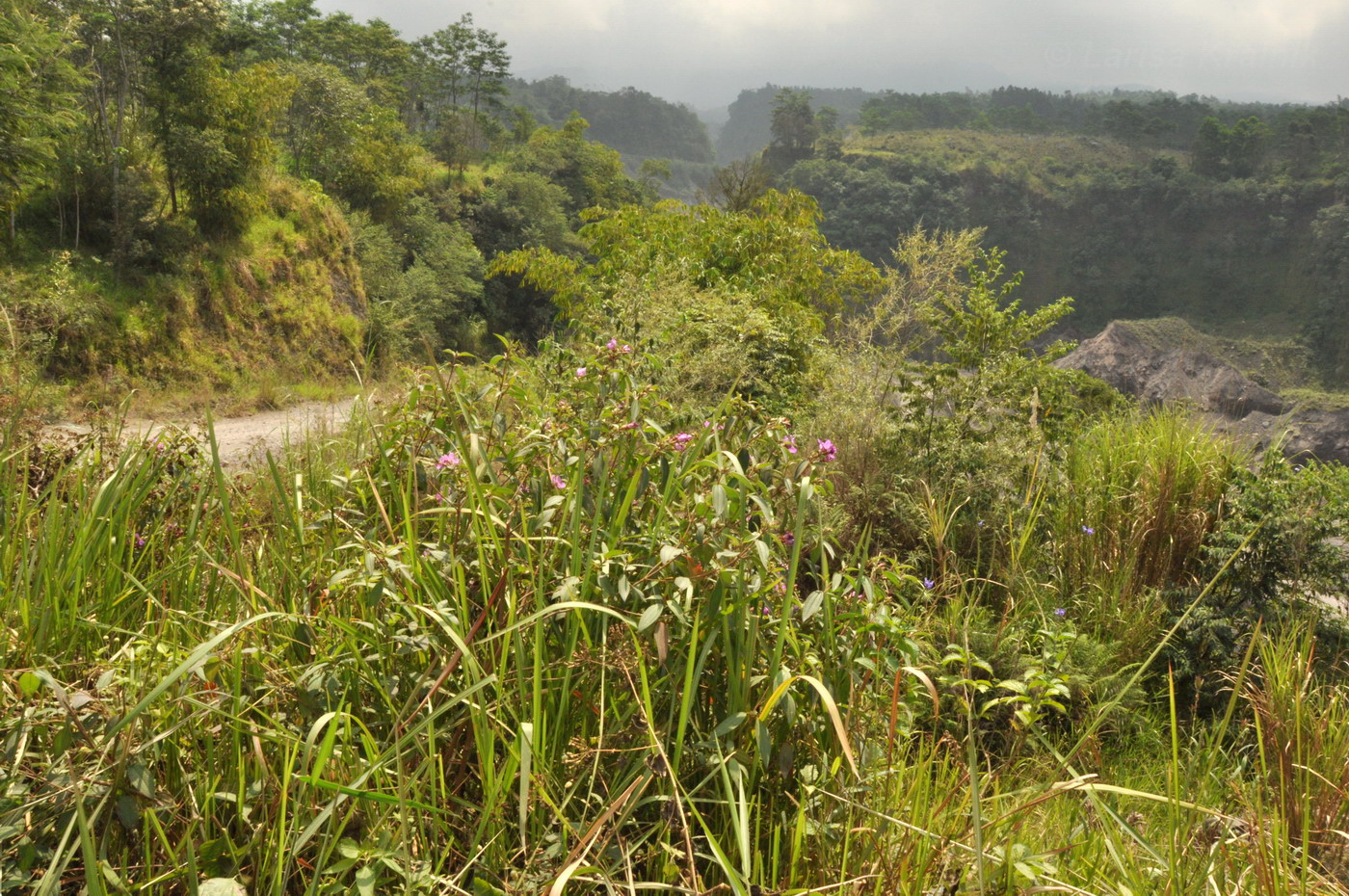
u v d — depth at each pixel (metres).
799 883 1.80
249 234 27.23
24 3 19.91
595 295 8.87
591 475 2.21
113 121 25.17
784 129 198.62
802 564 2.84
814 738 2.01
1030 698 2.66
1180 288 153.62
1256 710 3.21
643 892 1.70
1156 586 4.77
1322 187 148.62
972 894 1.79
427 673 1.81
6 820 1.44
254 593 1.98
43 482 2.93
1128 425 5.84
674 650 1.98
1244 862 2.10
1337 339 131.12
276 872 1.45
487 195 71.00
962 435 5.40
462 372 2.54
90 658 1.86
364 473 2.54
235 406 17.70
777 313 9.30
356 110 50.31
